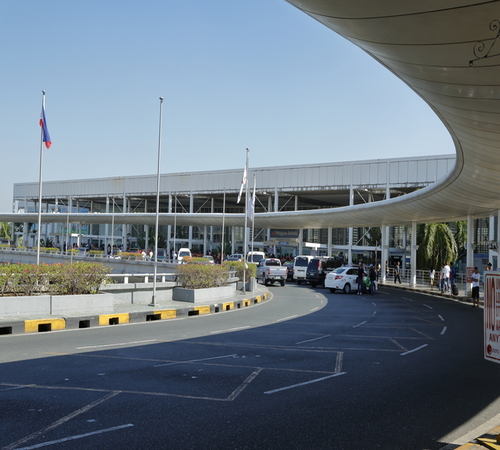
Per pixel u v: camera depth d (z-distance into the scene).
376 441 5.97
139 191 83.12
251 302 25.83
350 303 26.94
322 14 9.92
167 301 22.11
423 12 8.71
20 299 15.26
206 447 5.59
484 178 23.59
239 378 9.05
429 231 51.38
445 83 12.25
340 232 72.88
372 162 60.66
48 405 7.00
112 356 10.66
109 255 60.50
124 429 6.12
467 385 8.98
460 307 26.20
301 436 6.05
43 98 24.64
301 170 66.19
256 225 66.06
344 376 9.47
